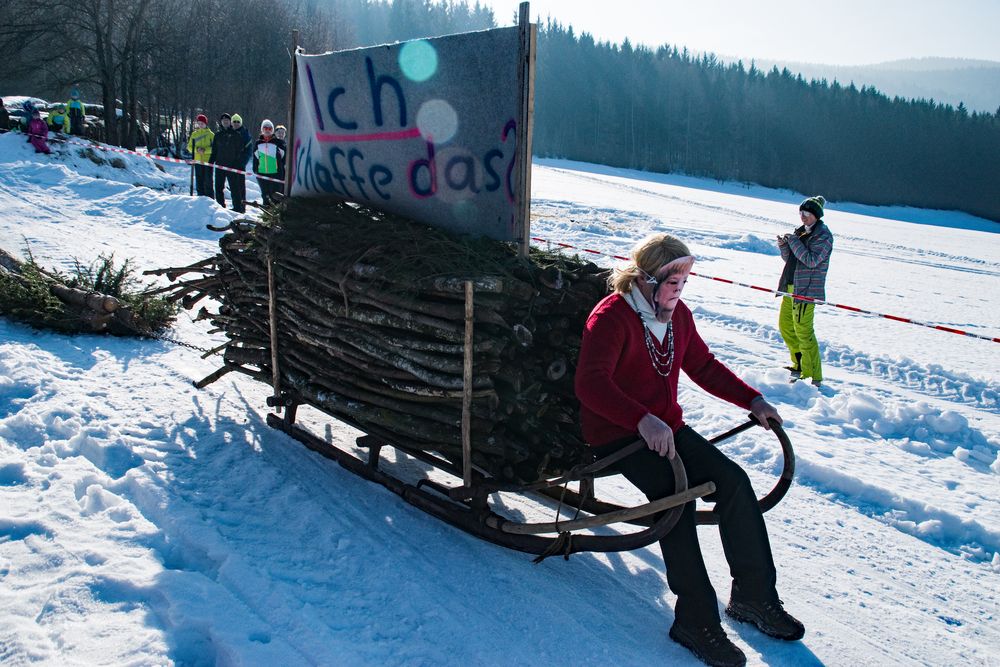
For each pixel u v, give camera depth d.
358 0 122.00
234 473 4.39
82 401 5.06
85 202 13.97
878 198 104.31
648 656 3.12
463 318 3.52
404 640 3.03
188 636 2.95
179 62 34.50
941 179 109.56
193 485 4.19
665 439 3.00
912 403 6.57
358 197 4.61
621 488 4.75
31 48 32.88
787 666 3.12
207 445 4.75
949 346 9.87
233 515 3.90
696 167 104.38
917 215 87.44
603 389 3.08
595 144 105.56
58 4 30.17
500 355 3.55
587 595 3.54
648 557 3.97
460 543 3.87
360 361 4.13
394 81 4.11
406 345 3.79
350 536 3.80
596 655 3.08
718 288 12.41
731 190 71.25
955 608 3.68
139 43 31.52
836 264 18.19
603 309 3.21
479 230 4.02
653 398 3.26
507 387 3.62
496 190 3.89
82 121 24.42
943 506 4.63
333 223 4.54
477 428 3.61
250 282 5.01
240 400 5.59
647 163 102.25
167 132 35.59
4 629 2.85
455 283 3.52
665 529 3.07
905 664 3.20
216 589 3.19
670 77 115.25
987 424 6.75
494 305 3.45
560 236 17.27
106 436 4.59
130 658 2.76
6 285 6.78
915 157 111.88
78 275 7.07
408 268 3.81
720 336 9.20
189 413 5.23
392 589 3.38
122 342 6.66
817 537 4.32
